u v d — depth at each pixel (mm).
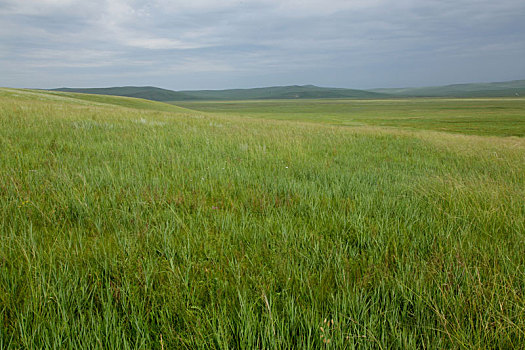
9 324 1604
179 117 18547
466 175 6219
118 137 8141
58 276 1938
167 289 1911
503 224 3098
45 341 1490
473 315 1782
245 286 1934
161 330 1634
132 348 1532
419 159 8383
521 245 2613
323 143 10500
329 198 3951
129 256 2213
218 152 7223
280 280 2090
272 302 1807
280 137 10766
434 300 1817
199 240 2596
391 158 8609
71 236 2500
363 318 1688
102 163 5211
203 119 18625
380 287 2000
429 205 3811
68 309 1718
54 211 3031
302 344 1532
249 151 7629
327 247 2516
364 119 89062
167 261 2229
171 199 3668
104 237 2625
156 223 2893
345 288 1959
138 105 68125
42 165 4883
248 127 15352
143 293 1897
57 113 12789
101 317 1678
